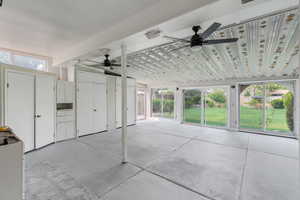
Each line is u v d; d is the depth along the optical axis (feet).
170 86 30.89
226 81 23.59
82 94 17.48
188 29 8.27
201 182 8.05
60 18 8.67
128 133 19.79
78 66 17.07
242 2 5.65
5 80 10.49
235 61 14.19
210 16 6.65
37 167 9.60
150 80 28.96
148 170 9.36
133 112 26.09
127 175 8.71
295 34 8.44
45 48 14.20
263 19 7.04
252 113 21.91
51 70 17.26
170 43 10.12
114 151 12.78
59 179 8.20
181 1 6.56
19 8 7.68
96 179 8.25
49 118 14.12
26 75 11.91
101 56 13.55
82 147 13.75
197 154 12.27
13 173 5.21
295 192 7.23
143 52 12.14
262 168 9.78
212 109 25.57
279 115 20.15
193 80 26.55
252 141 16.49
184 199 6.66
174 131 21.34
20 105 11.45
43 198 6.59
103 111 20.12
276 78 19.70
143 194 6.99
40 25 9.52
